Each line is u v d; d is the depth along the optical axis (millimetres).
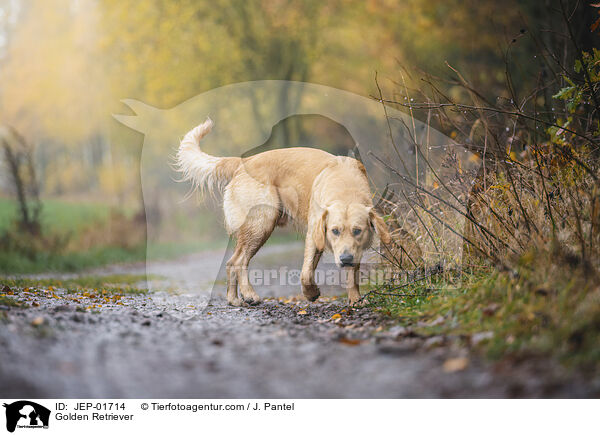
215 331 5078
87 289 9266
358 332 5000
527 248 5320
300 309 7125
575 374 3344
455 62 18203
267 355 4164
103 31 27516
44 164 44438
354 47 24953
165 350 4270
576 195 5520
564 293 4316
